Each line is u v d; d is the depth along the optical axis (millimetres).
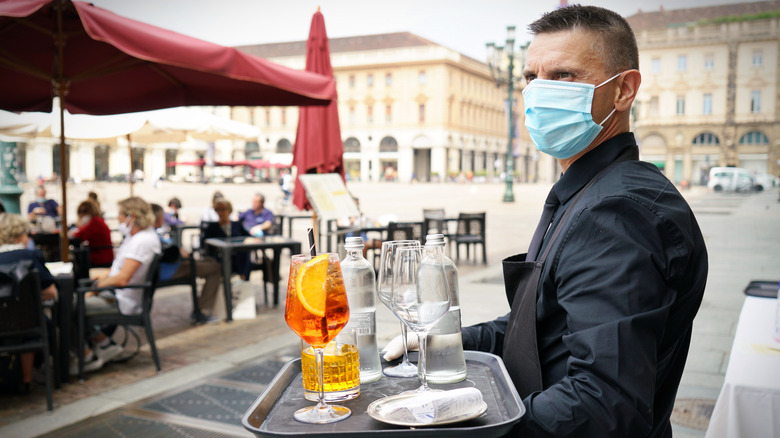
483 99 80562
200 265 6121
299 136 6695
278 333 5598
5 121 7473
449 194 37812
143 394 3990
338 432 855
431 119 70625
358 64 72500
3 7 3262
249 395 3943
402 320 1118
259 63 4469
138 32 3689
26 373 4051
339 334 1104
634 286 961
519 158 83125
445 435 855
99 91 5766
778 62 56312
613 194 1028
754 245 11461
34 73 4988
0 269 3590
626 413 917
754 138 57750
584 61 1211
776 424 1657
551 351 1139
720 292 6836
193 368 4547
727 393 1715
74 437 3326
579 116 1213
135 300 4508
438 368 1162
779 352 1932
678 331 1085
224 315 6168
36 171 48719
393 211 23203
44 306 4020
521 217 19516
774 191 40906
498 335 1442
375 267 8484
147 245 4527
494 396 1072
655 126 60250
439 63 69875
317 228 6516
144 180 58344
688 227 1024
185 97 5777
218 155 72812
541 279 1137
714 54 58125
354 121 73688
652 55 59844
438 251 1121
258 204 9938
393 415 896
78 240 6797
